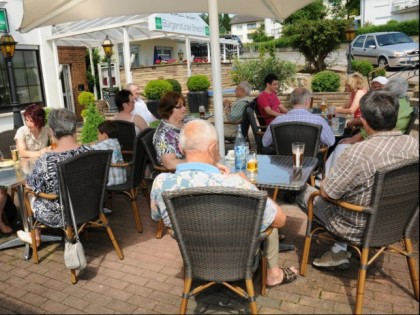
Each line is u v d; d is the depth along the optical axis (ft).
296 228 11.45
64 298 8.47
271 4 16.07
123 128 14.80
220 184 6.64
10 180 9.70
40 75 34.01
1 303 8.35
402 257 9.47
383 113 7.18
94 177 9.39
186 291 6.99
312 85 31.60
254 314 6.90
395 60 43.04
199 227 6.50
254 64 38.91
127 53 32.63
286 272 8.57
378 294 8.03
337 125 15.17
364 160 7.11
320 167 14.38
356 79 18.03
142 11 16.47
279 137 12.55
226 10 17.20
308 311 7.60
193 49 74.49
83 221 9.36
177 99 10.92
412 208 7.26
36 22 14.12
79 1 13.21
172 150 10.72
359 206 7.17
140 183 12.42
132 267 9.72
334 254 8.82
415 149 7.32
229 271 6.78
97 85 48.01
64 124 9.37
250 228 6.40
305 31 47.14
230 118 18.99
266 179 8.61
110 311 7.94
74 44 40.81
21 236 10.36
